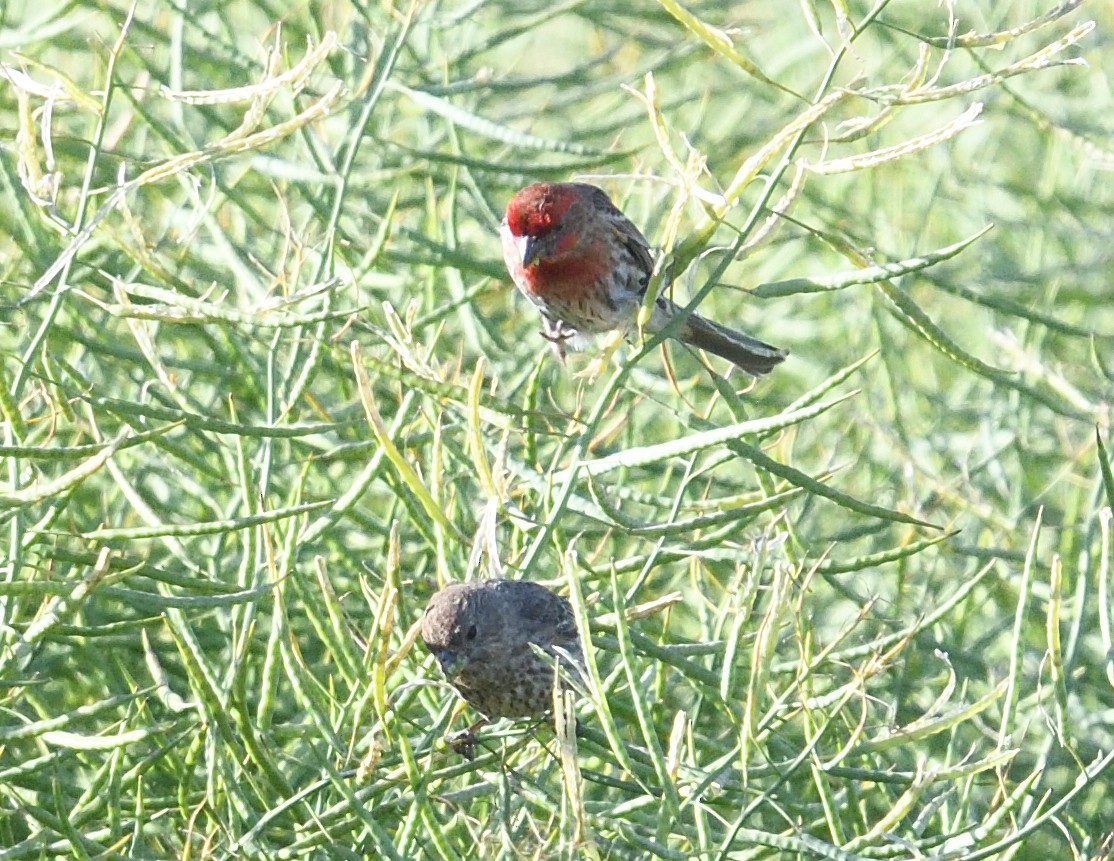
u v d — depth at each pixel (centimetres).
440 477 941
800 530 1302
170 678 1150
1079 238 1709
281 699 1155
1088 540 1034
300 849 879
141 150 1491
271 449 1041
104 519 1117
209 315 935
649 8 1692
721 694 903
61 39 1569
